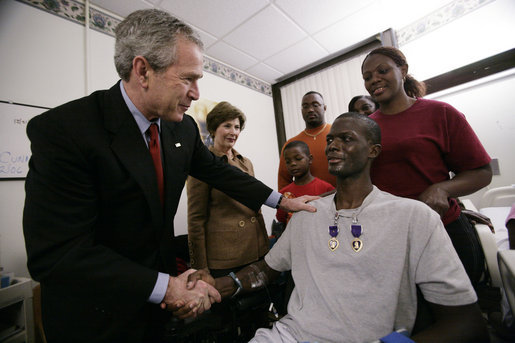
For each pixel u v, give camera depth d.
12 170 1.42
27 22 1.55
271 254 0.93
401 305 0.64
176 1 1.90
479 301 1.06
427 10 2.20
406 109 0.97
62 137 0.62
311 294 0.73
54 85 1.62
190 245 1.17
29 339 1.16
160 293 0.64
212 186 1.10
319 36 2.45
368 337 0.61
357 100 1.80
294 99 3.26
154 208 0.74
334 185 1.63
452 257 0.62
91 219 0.66
